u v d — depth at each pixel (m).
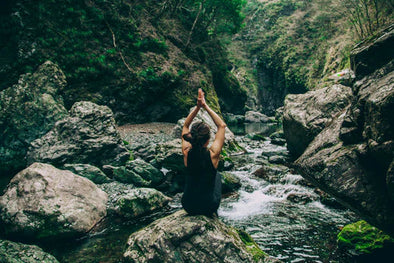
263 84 54.06
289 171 8.98
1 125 10.33
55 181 5.61
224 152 10.70
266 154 12.21
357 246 4.35
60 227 4.95
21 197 5.21
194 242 3.03
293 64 48.88
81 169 7.68
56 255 4.56
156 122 18.45
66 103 14.59
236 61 56.00
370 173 3.27
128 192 6.73
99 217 5.81
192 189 3.12
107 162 8.94
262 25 58.88
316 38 48.75
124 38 18.16
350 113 3.70
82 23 15.90
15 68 13.07
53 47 14.39
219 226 3.31
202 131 2.90
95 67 15.85
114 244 4.90
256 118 33.34
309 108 10.17
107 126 9.30
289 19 55.56
